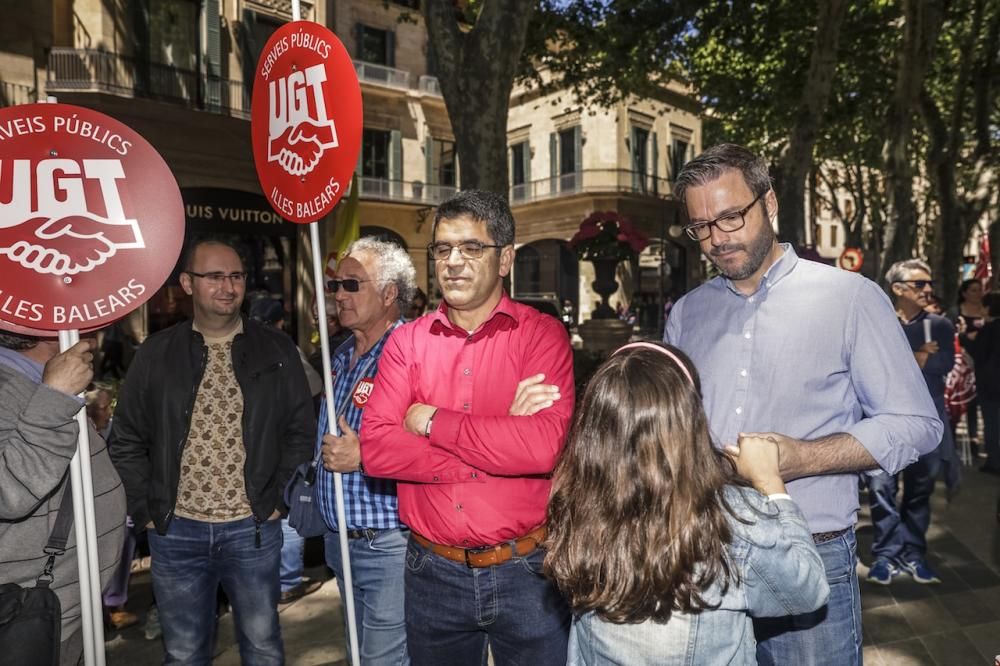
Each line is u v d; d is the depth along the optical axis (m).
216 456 2.68
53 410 1.90
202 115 15.15
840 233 51.75
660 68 14.77
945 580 4.54
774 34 14.71
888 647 3.68
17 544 2.02
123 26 14.52
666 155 29.17
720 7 13.85
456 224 2.07
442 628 2.09
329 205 2.34
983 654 3.60
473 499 1.99
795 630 1.93
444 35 7.14
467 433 1.89
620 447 1.40
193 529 2.63
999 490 6.61
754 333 1.99
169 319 14.88
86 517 2.00
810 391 1.91
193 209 15.34
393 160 24.44
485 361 2.12
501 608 2.03
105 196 2.08
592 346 9.95
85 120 2.07
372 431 2.07
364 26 23.75
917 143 22.34
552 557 1.49
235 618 2.74
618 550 1.38
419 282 25.31
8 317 1.98
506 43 7.02
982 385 7.11
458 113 7.19
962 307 7.61
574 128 27.55
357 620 2.66
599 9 12.75
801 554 1.38
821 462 1.69
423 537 2.10
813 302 1.93
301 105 2.41
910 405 1.82
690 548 1.33
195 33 15.62
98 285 2.06
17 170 2.00
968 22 15.83
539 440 1.87
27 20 13.34
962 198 17.48
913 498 4.48
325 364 2.46
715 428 2.02
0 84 12.98
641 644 1.39
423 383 2.14
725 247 1.94
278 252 17.20
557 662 2.06
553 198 27.88
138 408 2.68
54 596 1.92
